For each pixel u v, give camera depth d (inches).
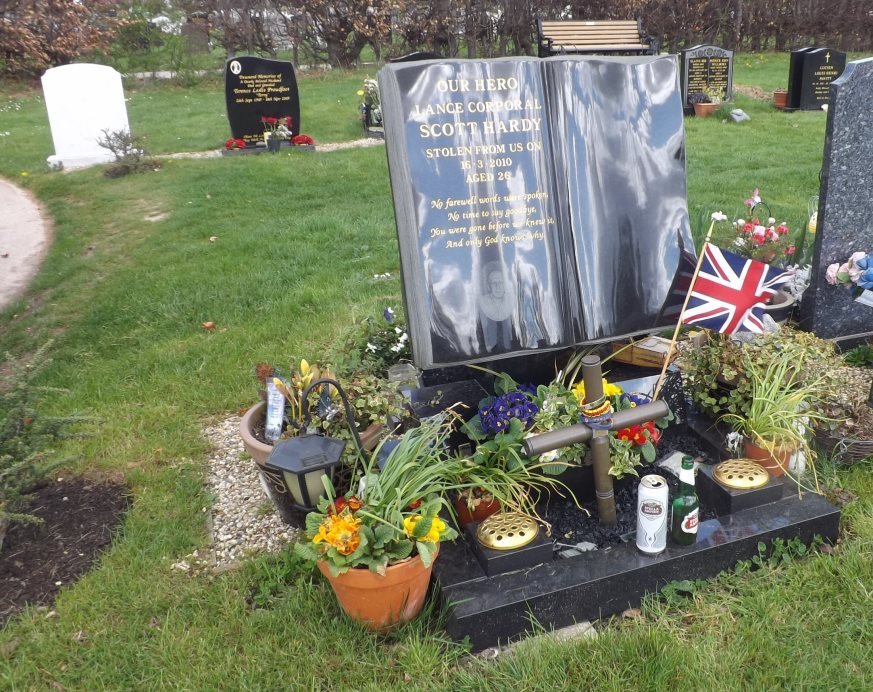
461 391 155.3
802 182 396.8
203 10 948.6
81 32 927.7
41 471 145.7
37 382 212.5
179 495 157.5
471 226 145.1
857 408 158.7
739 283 144.6
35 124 687.1
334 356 173.5
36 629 120.7
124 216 383.2
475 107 143.3
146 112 719.7
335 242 326.0
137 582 130.6
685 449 162.6
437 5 914.1
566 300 152.2
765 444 142.1
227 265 298.4
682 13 921.5
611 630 114.8
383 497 117.6
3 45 874.8
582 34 530.3
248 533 145.8
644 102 156.4
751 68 871.1
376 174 447.2
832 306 208.2
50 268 318.7
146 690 109.4
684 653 109.5
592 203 152.5
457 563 123.9
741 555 128.0
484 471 136.3
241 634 119.1
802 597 120.6
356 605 114.3
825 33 981.8
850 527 137.6
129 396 201.6
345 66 962.1
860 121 191.2
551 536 139.4
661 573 123.4
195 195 407.8
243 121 518.3
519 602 115.3
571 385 151.9
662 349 178.4
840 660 108.3
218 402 197.2
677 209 159.9
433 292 143.9
